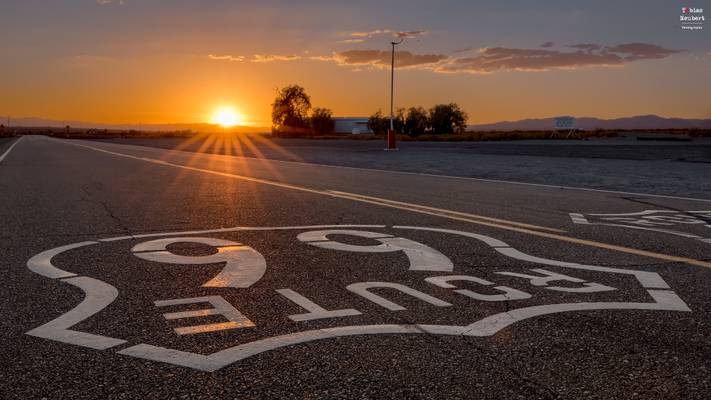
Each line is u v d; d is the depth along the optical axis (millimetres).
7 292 4035
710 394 2463
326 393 2463
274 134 121625
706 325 3336
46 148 40375
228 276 4469
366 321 3383
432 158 25672
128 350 2939
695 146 39656
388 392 2473
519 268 4754
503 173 16500
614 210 8562
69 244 5867
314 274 4531
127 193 11039
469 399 2410
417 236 6277
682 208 8820
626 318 3453
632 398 2424
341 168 18984
